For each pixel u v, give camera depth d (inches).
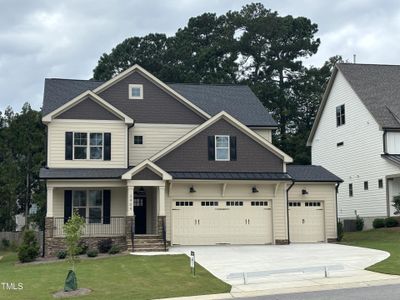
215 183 1177.4
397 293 584.7
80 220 738.8
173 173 1157.7
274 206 1206.3
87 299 615.2
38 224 1690.5
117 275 767.7
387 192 1418.6
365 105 1512.1
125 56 2642.7
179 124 1279.5
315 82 2436.0
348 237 1327.5
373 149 1482.5
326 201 1277.1
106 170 1155.3
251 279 721.6
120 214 1176.8
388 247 1042.7
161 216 1090.7
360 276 721.0
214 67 2561.5
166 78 2527.1
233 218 1187.9
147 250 1051.3
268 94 2354.8
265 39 2593.5
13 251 1561.3
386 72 1646.2
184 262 866.8
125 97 1264.8
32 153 1879.9
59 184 1103.0
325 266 739.4
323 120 1747.0
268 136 1350.9
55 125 1159.0
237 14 2647.6
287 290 642.8
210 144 1194.0
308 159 2225.6
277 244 1188.5
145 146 1257.4
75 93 1275.8
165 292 646.5
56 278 761.6
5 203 1750.7
